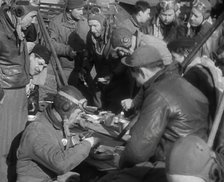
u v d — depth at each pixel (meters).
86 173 6.04
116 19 10.13
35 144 5.62
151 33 8.82
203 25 8.45
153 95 4.98
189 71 5.72
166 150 4.99
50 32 9.48
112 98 8.72
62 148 5.72
